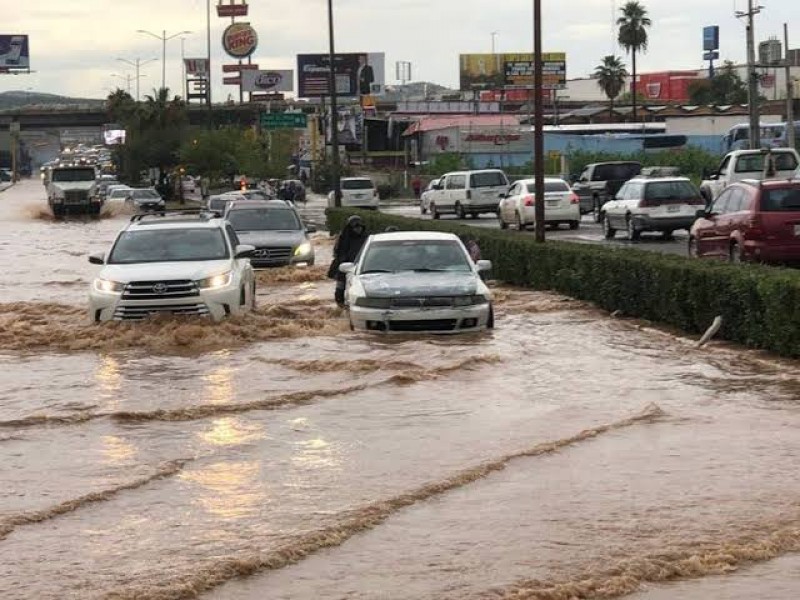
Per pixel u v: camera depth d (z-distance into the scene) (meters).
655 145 89.75
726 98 136.75
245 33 155.88
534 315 21.45
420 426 12.23
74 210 76.06
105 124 180.38
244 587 7.48
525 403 13.34
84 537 8.56
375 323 18.34
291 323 19.58
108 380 15.49
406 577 7.59
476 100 132.62
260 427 12.34
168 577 7.59
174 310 19.27
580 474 10.12
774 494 9.31
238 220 32.22
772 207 23.05
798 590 7.21
